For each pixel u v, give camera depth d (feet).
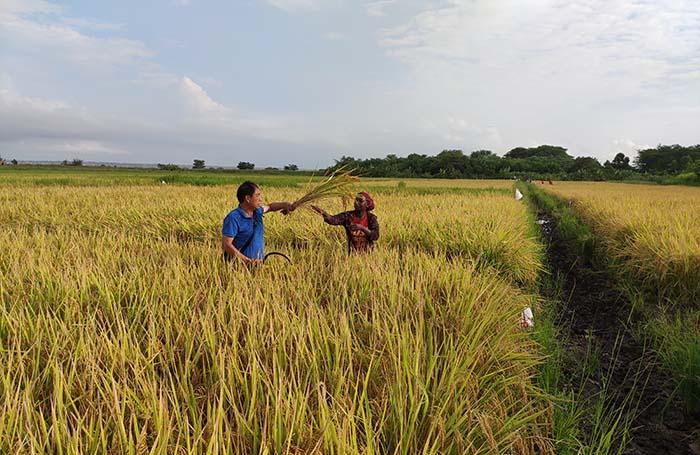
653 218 37.17
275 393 7.91
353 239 22.22
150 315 11.84
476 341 11.31
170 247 22.45
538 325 17.67
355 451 6.88
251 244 18.66
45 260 18.03
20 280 14.85
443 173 329.93
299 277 15.60
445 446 8.02
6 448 6.91
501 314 14.26
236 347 10.16
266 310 12.26
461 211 42.16
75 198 57.52
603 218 47.29
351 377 9.20
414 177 321.52
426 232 31.48
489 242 27.89
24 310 12.53
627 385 15.15
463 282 15.43
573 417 11.51
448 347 10.87
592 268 34.78
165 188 88.89
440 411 8.09
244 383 8.59
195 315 11.51
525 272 27.61
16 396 7.61
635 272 27.27
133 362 9.31
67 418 7.79
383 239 30.25
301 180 160.56
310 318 11.27
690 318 19.17
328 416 7.43
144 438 6.88
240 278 15.35
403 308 13.33
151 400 7.82
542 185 202.69
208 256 19.08
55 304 13.32
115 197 60.64
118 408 7.22
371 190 106.73
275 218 35.47
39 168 344.28
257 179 157.17
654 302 24.21
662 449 11.80
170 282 14.67
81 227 38.01
